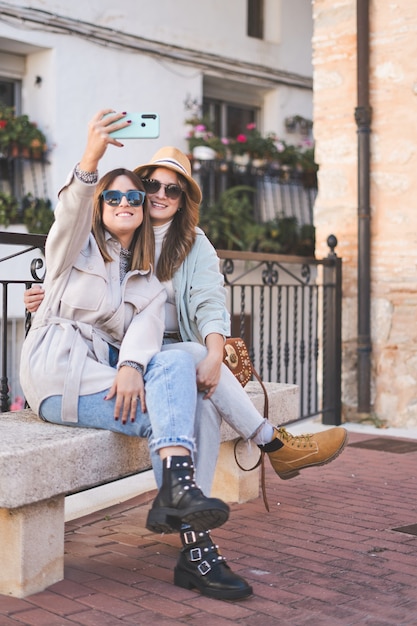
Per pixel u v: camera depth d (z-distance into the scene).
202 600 2.34
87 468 2.42
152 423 2.37
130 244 2.76
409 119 5.54
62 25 8.76
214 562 2.37
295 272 10.57
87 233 2.52
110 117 2.40
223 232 9.79
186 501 2.25
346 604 2.34
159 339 2.58
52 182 8.94
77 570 2.58
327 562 2.72
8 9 8.28
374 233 5.71
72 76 8.93
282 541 2.96
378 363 5.70
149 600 2.33
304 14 11.28
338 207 5.88
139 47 9.47
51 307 2.62
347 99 5.82
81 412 2.52
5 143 8.55
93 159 2.39
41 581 2.39
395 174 5.61
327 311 5.70
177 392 2.38
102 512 3.35
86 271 2.57
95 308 2.58
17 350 8.65
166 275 2.84
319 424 5.75
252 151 10.42
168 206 2.88
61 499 2.45
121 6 9.26
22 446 2.25
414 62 5.51
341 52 5.83
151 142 9.70
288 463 3.03
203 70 10.13
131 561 2.69
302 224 11.16
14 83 9.11
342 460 4.50
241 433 2.86
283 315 10.18
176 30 9.80
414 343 5.55
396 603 2.35
